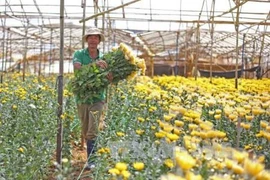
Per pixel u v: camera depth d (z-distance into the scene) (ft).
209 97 22.09
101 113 21.02
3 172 14.03
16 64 88.28
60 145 19.36
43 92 26.50
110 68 21.15
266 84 35.24
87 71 20.77
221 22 49.75
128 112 20.71
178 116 16.49
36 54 94.07
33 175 15.16
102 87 20.90
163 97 21.76
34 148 15.81
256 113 15.53
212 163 9.95
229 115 15.76
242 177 9.07
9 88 32.76
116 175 10.66
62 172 12.59
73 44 87.40
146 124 17.58
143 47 95.04
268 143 14.48
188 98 22.76
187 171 8.48
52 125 18.92
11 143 16.76
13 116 20.62
